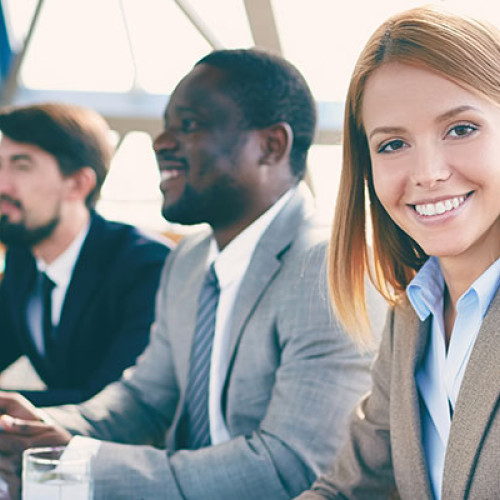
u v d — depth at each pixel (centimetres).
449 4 116
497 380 114
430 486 128
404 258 137
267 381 176
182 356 196
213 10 802
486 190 113
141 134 952
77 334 249
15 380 338
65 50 933
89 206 258
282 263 179
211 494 162
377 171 119
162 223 995
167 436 192
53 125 252
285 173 192
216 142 188
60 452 130
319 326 169
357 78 121
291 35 780
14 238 254
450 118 111
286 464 162
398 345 135
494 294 120
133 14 880
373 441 144
